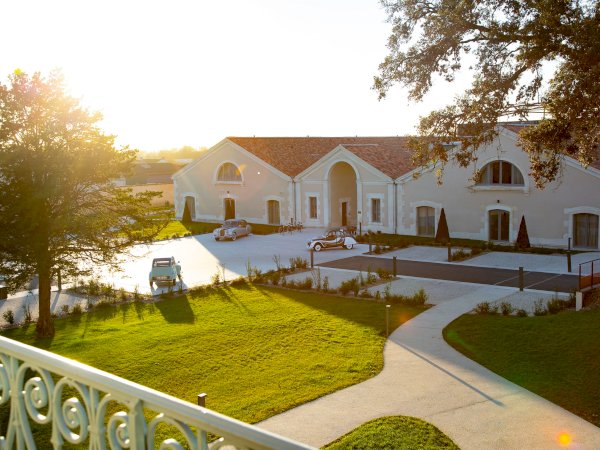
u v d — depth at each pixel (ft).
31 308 89.40
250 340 63.00
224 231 148.56
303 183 164.14
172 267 100.48
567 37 46.65
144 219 72.08
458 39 52.44
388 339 61.11
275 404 44.60
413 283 92.63
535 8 48.16
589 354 51.13
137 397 9.36
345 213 167.02
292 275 103.65
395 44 55.26
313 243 130.31
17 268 68.80
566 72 51.72
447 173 135.23
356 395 45.73
